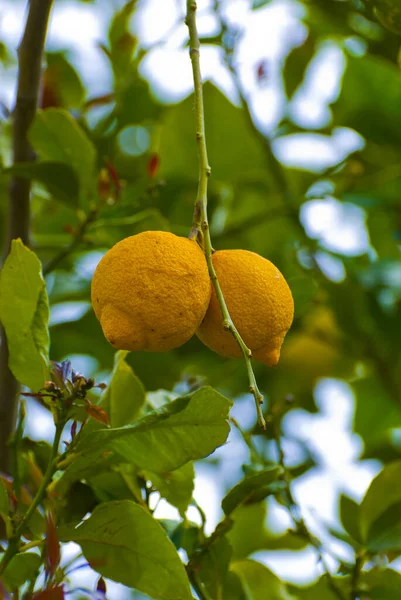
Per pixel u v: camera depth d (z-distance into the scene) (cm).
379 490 133
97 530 117
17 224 144
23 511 124
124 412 124
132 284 114
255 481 122
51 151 145
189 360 161
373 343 163
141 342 114
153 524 116
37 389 121
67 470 119
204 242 118
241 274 118
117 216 144
